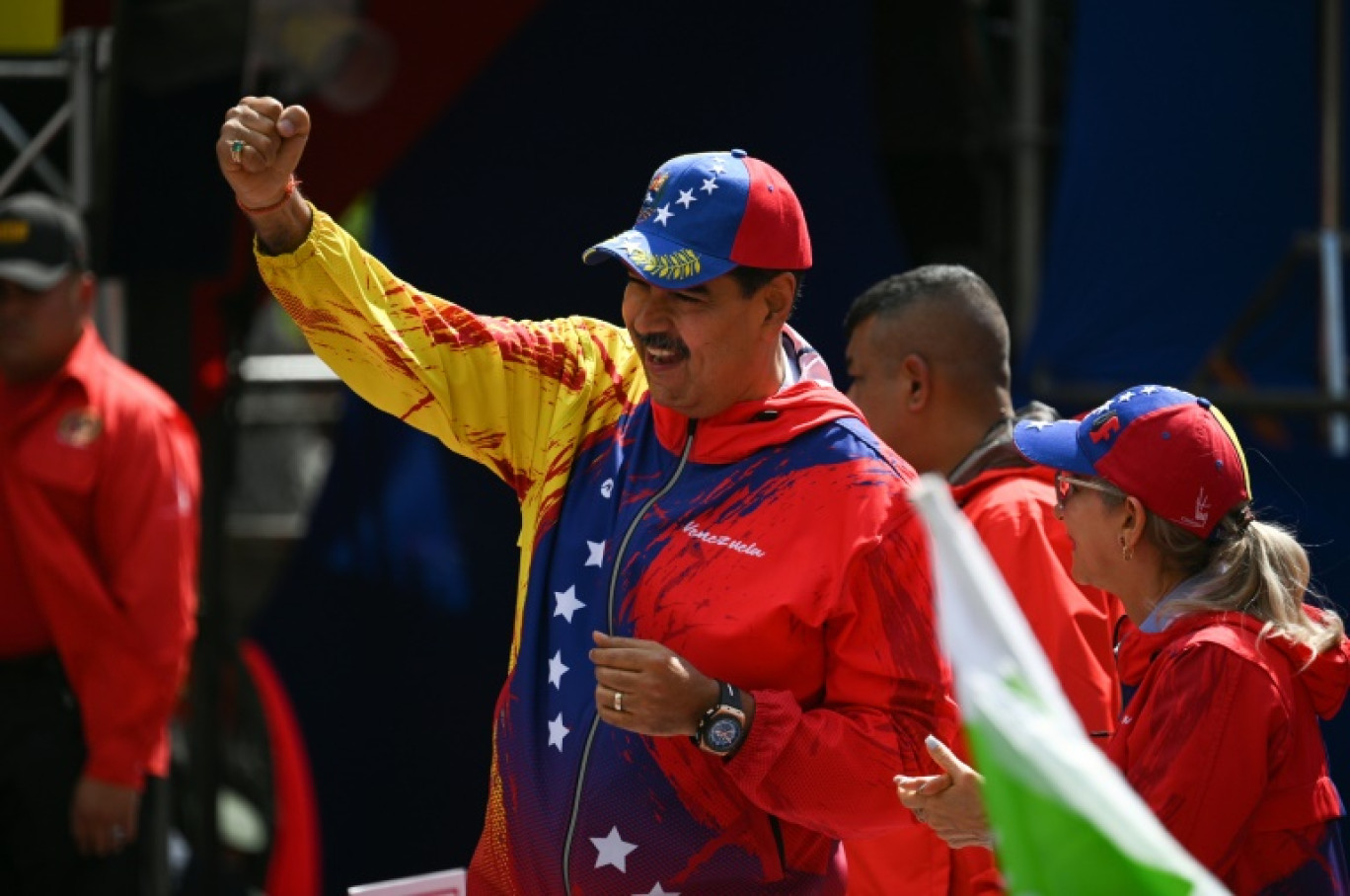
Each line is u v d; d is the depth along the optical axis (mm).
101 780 15750
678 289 8523
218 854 21438
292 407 34562
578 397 9312
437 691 22625
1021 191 21953
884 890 11445
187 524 16406
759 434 8695
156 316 19844
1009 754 4387
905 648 8406
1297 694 8898
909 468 8828
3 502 15812
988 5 24031
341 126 22797
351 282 8914
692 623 8523
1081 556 9406
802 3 22172
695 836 8578
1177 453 8984
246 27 18656
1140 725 8812
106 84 19016
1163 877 4293
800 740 8156
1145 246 19938
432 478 23062
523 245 22859
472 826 22234
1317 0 20047
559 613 8961
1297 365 20516
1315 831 8875
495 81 22969
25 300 15711
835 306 21906
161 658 15945
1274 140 20062
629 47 22688
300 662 23266
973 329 12117
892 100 24234
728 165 8672
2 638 15852
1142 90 19938
